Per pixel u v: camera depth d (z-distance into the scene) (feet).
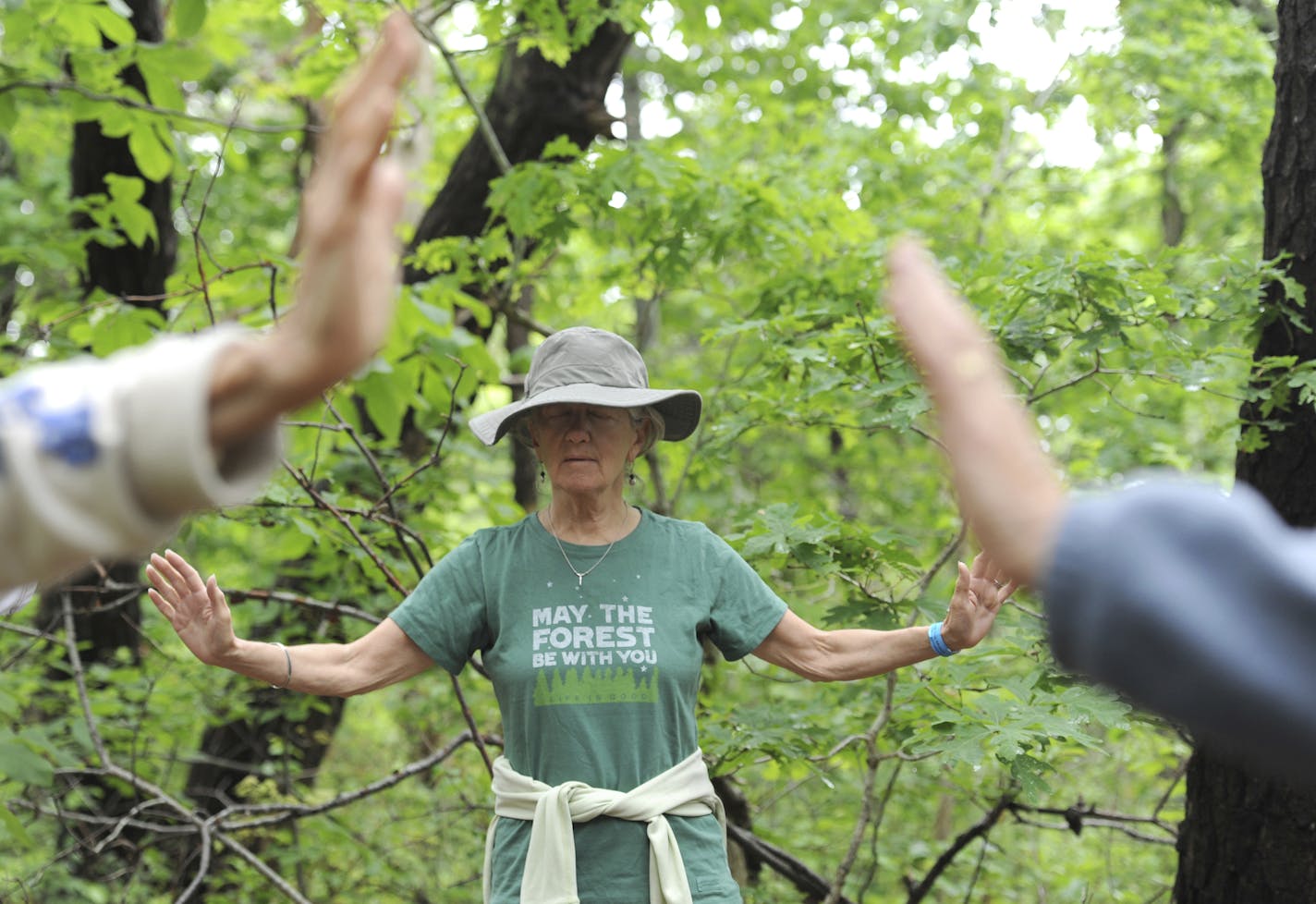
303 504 11.86
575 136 18.11
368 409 14.21
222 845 14.90
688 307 24.22
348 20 15.39
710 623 8.54
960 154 20.27
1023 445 1.67
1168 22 20.43
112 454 1.68
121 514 1.69
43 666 17.21
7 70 15.28
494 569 8.48
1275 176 10.62
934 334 1.71
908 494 21.99
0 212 20.89
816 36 24.43
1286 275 10.66
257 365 1.68
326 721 19.40
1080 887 15.53
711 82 25.70
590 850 7.93
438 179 22.68
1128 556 1.56
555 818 7.84
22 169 26.84
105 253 18.22
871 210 18.63
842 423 12.39
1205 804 10.21
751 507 12.52
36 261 16.71
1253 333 11.03
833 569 10.50
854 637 8.55
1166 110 20.02
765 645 8.66
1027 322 11.23
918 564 11.16
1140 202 28.25
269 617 16.03
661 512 14.21
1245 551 1.55
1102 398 16.89
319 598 15.81
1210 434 10.93
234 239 26.32
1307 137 10.37
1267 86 20.03
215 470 1.76
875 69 23.49
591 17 15.24
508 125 17.75
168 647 18.98
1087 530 1.59
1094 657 1.58
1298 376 9.77
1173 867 17.12
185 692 16.22
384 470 14.73
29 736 12.51
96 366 1.76
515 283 16.28
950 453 1.69
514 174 14.51
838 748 11.24
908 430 10.94
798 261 14.53
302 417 13.67
